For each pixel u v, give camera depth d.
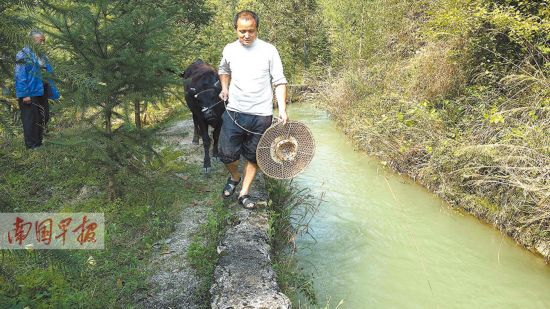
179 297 3.30
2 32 2.08
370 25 11.66
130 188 4.96
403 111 7.42
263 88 3.99
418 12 9.76
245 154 4.25
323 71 14.62
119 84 4.32
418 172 6.52
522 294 3.96
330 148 8.50
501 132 5.20
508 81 5.45
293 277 3.82
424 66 7.44
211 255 3.74
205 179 5.61
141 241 4.07
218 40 13.93
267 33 17.80
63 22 3.82
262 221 4.23
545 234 4.51
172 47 5.16
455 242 4.84
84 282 3.40
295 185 6.23
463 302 3.87
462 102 6.51
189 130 8.01
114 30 4.13
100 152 4.12
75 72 2.20
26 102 4.62
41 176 5.28
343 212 5.59
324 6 17.69
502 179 4.97
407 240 4.90
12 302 2.91
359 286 4.08
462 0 6.25
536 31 5.47
